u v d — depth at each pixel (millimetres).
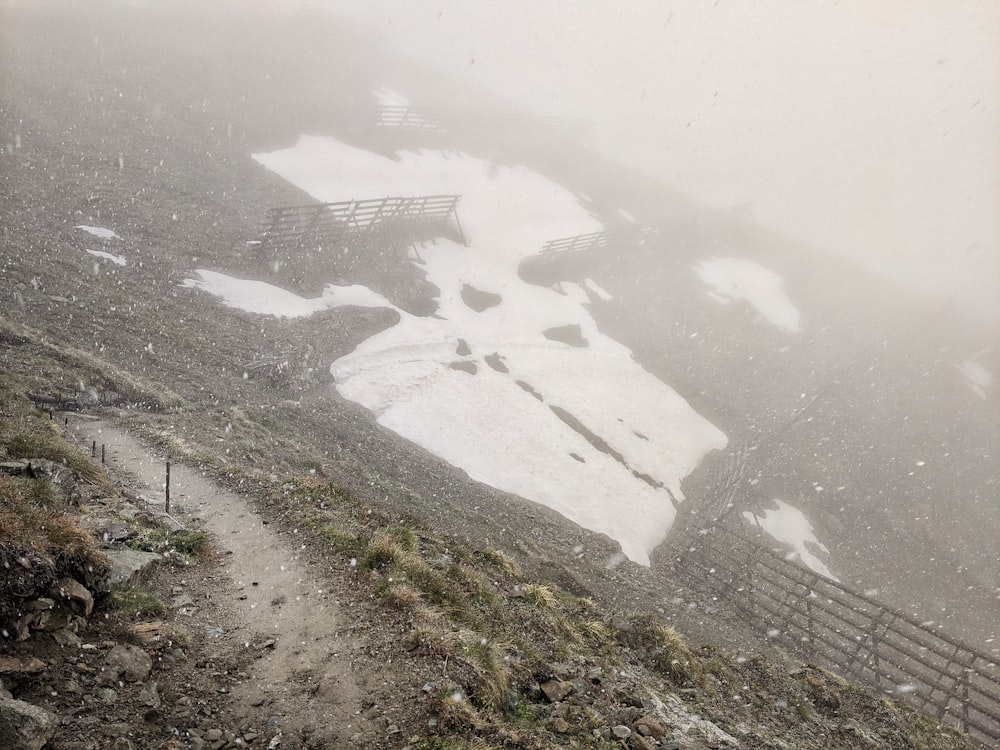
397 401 31281
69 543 7402
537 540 23172
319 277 38500
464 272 47844
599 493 31562
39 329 21328
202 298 30141
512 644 9578
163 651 7203
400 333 37125
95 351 21938
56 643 6539
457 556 13266
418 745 6695
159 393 20984
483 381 36656
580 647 10984
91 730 5676
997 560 38344
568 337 46375
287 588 9586
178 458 15727
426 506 20484
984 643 31984
